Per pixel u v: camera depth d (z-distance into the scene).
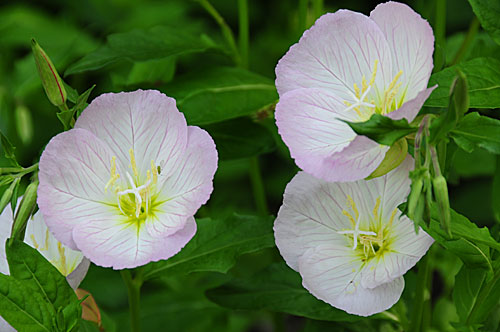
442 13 0.71
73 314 0.62
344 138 0.62
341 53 0.62
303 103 0.62
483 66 0.64
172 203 0.62
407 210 0.59
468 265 0.64
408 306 0.69
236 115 0.70
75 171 0.62
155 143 0.63
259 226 0.67
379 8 0.62
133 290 0.66
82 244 0.61
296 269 0.64
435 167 0.58
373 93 0.63
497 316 0.67
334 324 0.68
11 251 0.62
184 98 0.70
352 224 0.63
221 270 0.66
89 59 0.71
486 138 0.60
